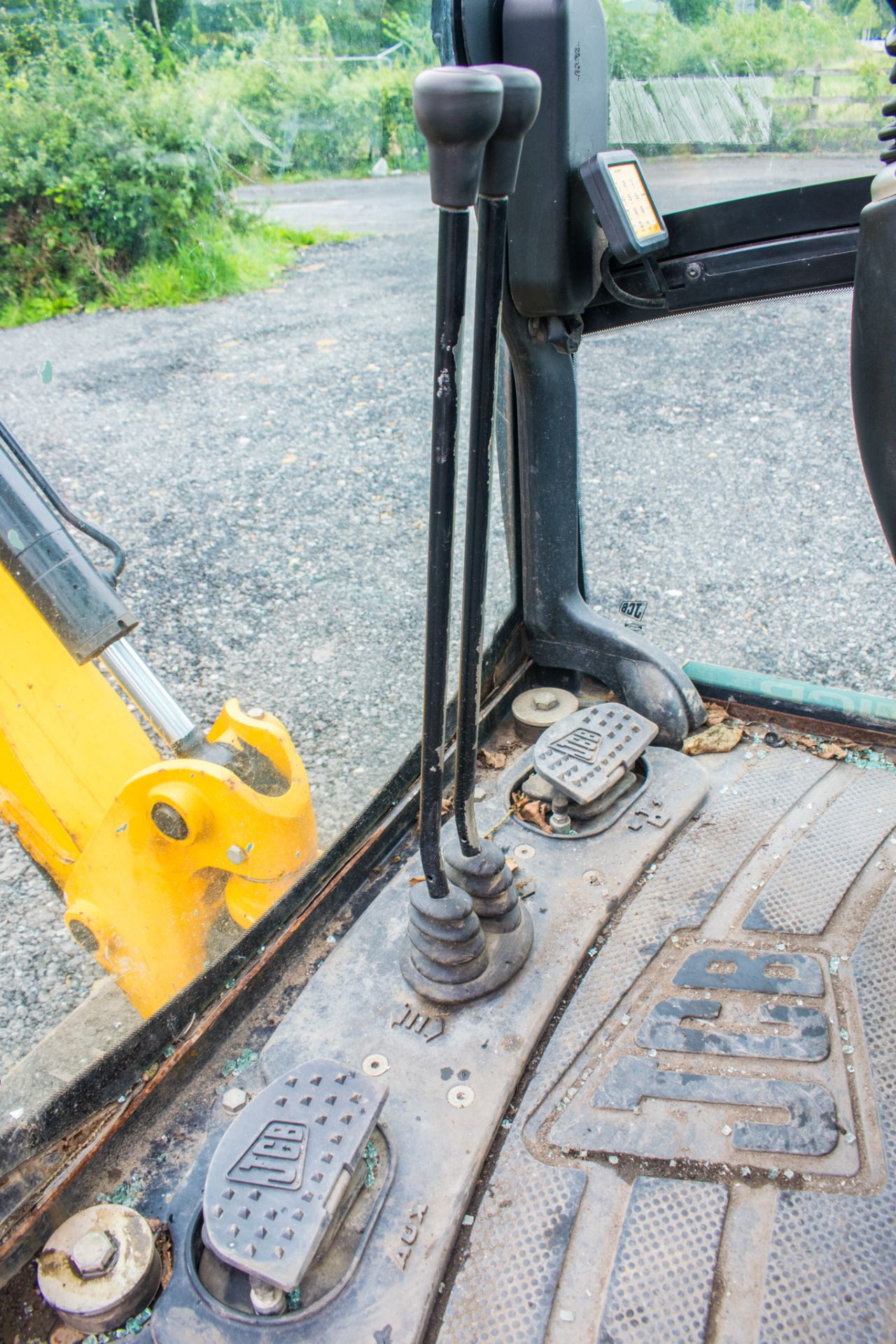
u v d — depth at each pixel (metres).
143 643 2.39
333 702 2.14
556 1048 1.10
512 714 1.69
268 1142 0.94
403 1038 1.10
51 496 1.12
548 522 1.60
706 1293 0.87
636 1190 0.96
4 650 1.16
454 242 0.76
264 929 1.22
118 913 1.24
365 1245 0.91
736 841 1.38
